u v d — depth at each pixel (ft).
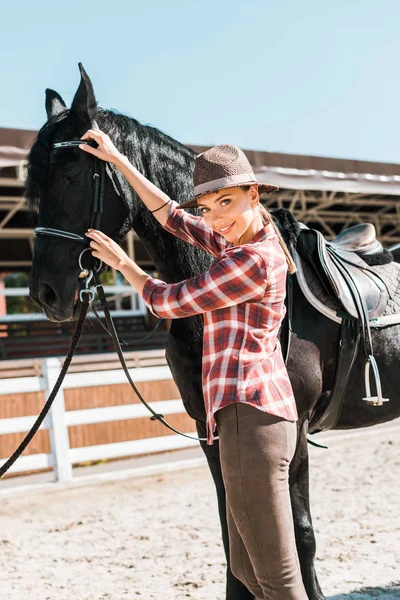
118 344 7.66
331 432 25.49
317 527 14.82
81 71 7.80
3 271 42.57
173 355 8.31
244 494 6.09
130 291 36.09
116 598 11.20
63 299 7.65
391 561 12.19
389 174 29.12
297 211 39.93
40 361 20.98
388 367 9.24
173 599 10.98
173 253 8.39
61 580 12.33
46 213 7.73
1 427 19.57
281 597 6.16
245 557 6.52
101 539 14.85
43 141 7.83
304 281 8.48
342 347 8.63
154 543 14.33
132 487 19.54
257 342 6.12
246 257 5.96
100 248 6.47
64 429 20.15
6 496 18.85
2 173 22.62
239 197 6.15
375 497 17.19
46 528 15.93
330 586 11.07
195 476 20.51
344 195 38.68
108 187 7.93
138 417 21.66
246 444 6.00
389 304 9.33
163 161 8.44
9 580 12.44
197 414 8.16
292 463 8.13
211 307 6.07
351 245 9.75
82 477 20.20
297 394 8.20
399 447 23.12
